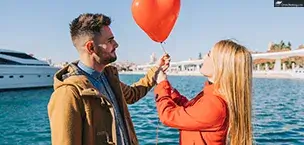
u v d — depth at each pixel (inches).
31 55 1300.4
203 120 86.7
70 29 79.8
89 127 72.6
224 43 90.7
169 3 102.0
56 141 69.1
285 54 2500.0
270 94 1056.8
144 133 391.5
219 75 89.3
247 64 88.1
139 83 112.3
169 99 97.1
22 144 378.0
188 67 3690.9
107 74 88.0
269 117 538.3
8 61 1208.2
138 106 718.5
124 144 81.3
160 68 109.5
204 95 91.4
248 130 88.0
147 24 103.9
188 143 92.2
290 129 414.6
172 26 107.4
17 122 548.4
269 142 338.0
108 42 79.3
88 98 73.2
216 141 88.0
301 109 655.1
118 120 82.5
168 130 402.0
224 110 86.6
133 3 104.7
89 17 77.9
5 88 1194.0
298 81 2097.7
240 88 87.0
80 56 80.2
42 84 1300.4
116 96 87.1
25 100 944.3
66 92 71.0
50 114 71.9
